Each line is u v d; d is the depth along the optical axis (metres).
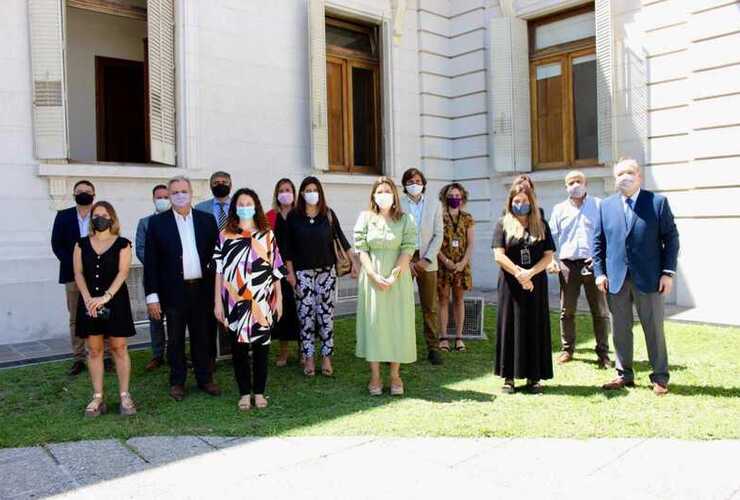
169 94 9.15
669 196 9.98
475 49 12.59
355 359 7.12
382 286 5.50
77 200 6.62
